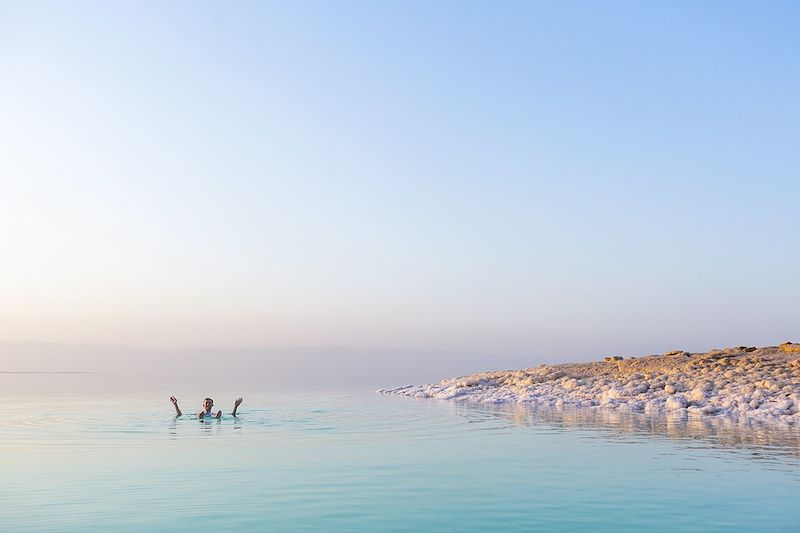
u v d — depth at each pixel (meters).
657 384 27.69
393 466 10.77
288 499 8.27
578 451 12.57
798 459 11.55
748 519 7.42
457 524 7.18
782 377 25.66
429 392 34.53
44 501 8.15
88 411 22.38
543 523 7.25
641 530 6.97
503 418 20.02
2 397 31.45
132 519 7.29
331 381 66.12
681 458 11.66
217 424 17.91
